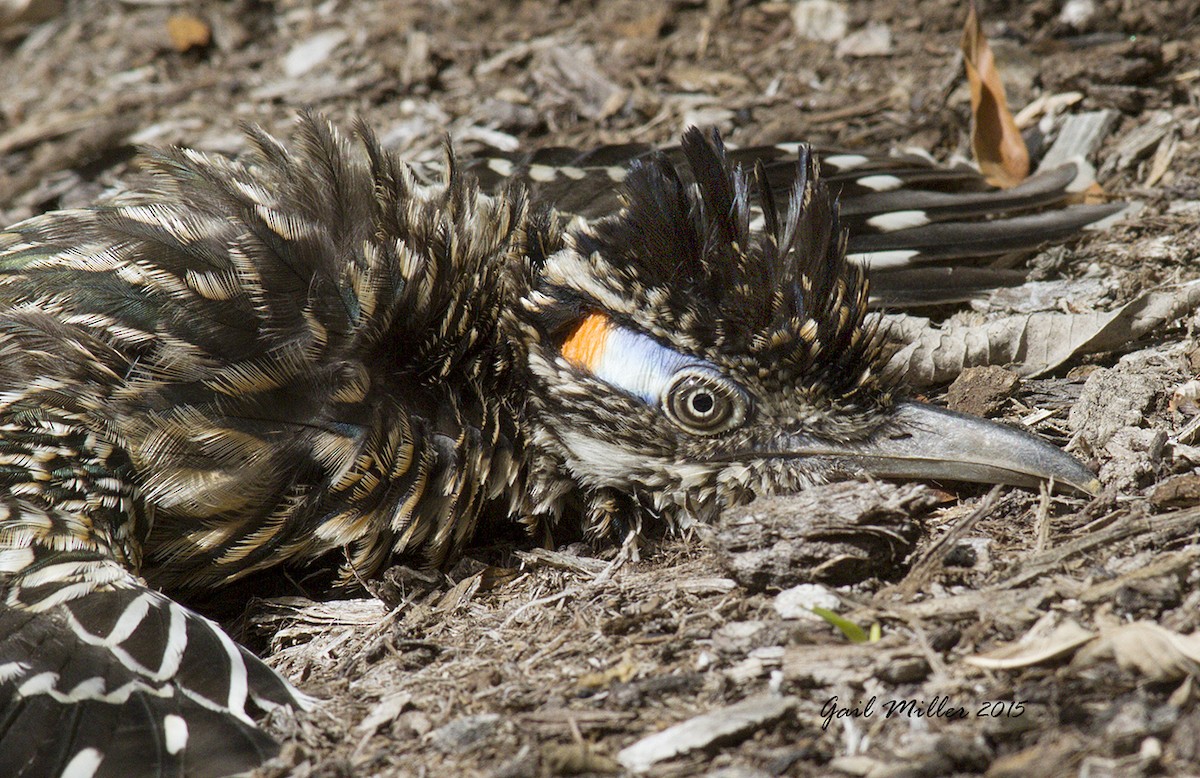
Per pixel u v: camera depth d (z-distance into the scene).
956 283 9.51
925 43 12.82
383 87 13.72
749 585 6.85
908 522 6.80
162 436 7.12
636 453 7.63
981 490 7.52
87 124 14.16
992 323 8.95
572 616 7.07
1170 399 8.00
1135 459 7.37
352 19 14.91
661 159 7.55
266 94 14.12
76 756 6.05
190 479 7.14
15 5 16.27
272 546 7.48
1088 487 7.15
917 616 6.32
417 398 7.62
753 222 9.66
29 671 6.33
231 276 7.37
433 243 7.53
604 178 9.61
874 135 11.80
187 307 7.30
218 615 7.84
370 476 7.37
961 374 8.59
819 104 12.33
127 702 6.30
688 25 13.84
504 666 6.66
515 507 7.82
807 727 5.79
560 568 7.64
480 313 7.69
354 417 7.39
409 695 6.54
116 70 15.09
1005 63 12.24
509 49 13.91
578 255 7.56
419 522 7.57
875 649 6.14
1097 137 11.18
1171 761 5.20
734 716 5.84
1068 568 6.57
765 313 7.31
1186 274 9.26
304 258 7.47
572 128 12.73
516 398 7.80
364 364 7.45
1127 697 5.59
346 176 7.75
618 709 6.11
